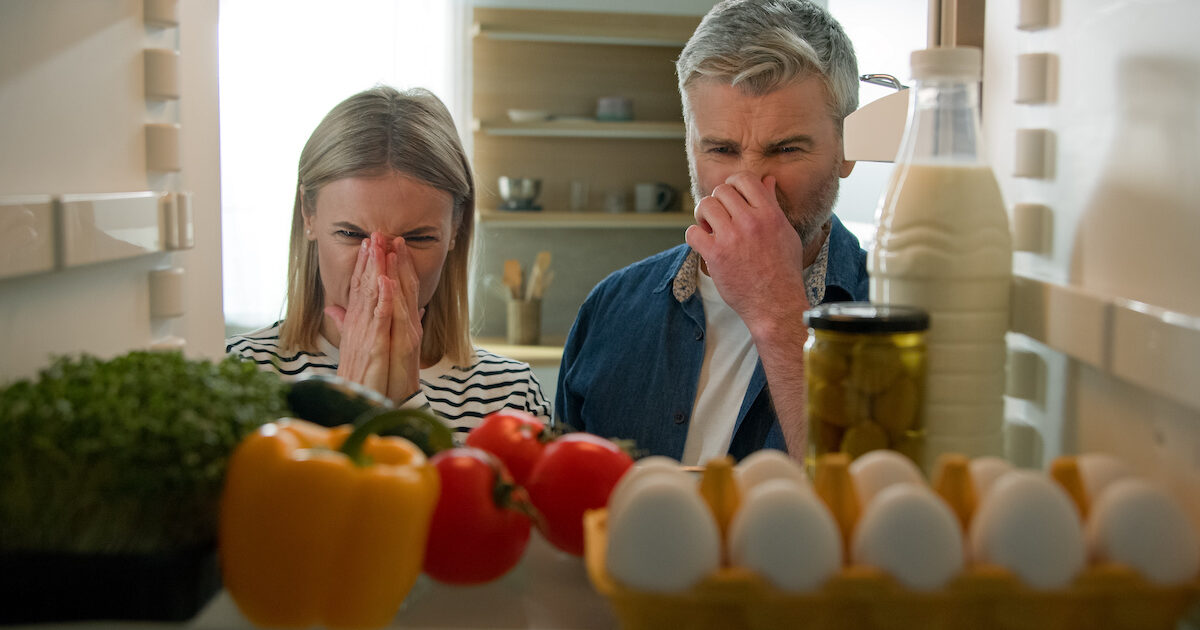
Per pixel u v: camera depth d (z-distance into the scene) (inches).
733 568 19.9
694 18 126.7
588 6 131.6
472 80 133.1
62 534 21.0
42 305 26.2
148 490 20.6
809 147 47.6
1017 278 28.7
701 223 47.5
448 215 52.1
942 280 25.9
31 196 24.9
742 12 48.1
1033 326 27.6
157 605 21.8
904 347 24.5
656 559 19.3
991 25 31.5
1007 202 30.4
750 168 47.7
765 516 19.4
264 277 131.3
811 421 25.7
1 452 20.1
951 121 26.4
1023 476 19.9
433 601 25.1
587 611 24.6
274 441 21.8
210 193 37.1
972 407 26.1
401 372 48.8
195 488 21.2
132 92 31.2
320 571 21.5
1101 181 25.0
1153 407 22.2
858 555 19.9
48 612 21.5
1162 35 22.1
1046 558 19.1
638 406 54.8
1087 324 24.2
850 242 54.8
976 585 19.2
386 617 22.4
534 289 127.8
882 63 82.4
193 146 35.6
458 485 25.0
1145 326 21.6
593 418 56.2
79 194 27.8
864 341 24.3
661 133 131.3
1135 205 23.2
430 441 26.6
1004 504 19.6
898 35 77.5
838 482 20.9
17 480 20.2
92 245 27.5
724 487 21.0
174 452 21.0
